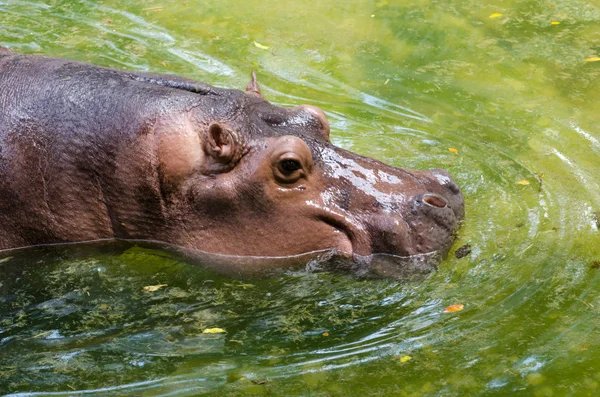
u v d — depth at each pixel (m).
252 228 11.53
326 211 11.35
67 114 11.75
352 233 11.32
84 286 11.73
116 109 11.70
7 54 12.89
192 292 11.57
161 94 11.80
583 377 9.77
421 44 20.02
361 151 15.20
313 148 11.63
